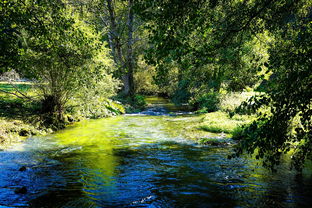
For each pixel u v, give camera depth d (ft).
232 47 18.71
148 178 21.77
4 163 25.80
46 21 26.89
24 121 43.57
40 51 39.17
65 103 54.29
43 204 17.06
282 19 18.29
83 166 25.17
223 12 18.95
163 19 15.43
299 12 18.08
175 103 94.79
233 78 20.67
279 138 13.76
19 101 54.65
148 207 16.63
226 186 19.66
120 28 95.71
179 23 15.83
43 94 49.39
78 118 56.13
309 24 15.23
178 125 49.75
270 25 18.52
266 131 13.50
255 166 24.13
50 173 23.13
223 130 41.09
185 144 33.96
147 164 25.62
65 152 30.42
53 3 27.58
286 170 22.45
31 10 25.93
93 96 54.49
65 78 45.96
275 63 13.79
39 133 40.68
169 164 25.50
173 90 99.91
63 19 27.73
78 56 37.86
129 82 101.30
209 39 18.88
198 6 16.26
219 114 56.80
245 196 17.76
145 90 151.64
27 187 19.90
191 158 27.37
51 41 28.99
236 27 18.16
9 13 24.18
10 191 19.06
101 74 41.88
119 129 46.21
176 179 21.40
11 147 32.27
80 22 39.17
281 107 13.15
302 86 13.12
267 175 21.59
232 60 19.44
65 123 50.31
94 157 28.30
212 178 21.42
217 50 17.98
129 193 18.81
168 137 38.78
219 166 24.48
